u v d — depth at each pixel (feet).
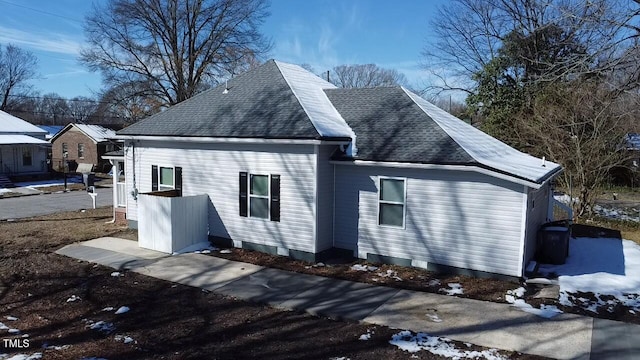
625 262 36.14
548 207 42.75
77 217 59.16
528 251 33.22
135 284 31.53
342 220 37.93
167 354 21.13
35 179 112.88
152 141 45.73
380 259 36.42
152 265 35.78
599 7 38.01
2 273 34.01
